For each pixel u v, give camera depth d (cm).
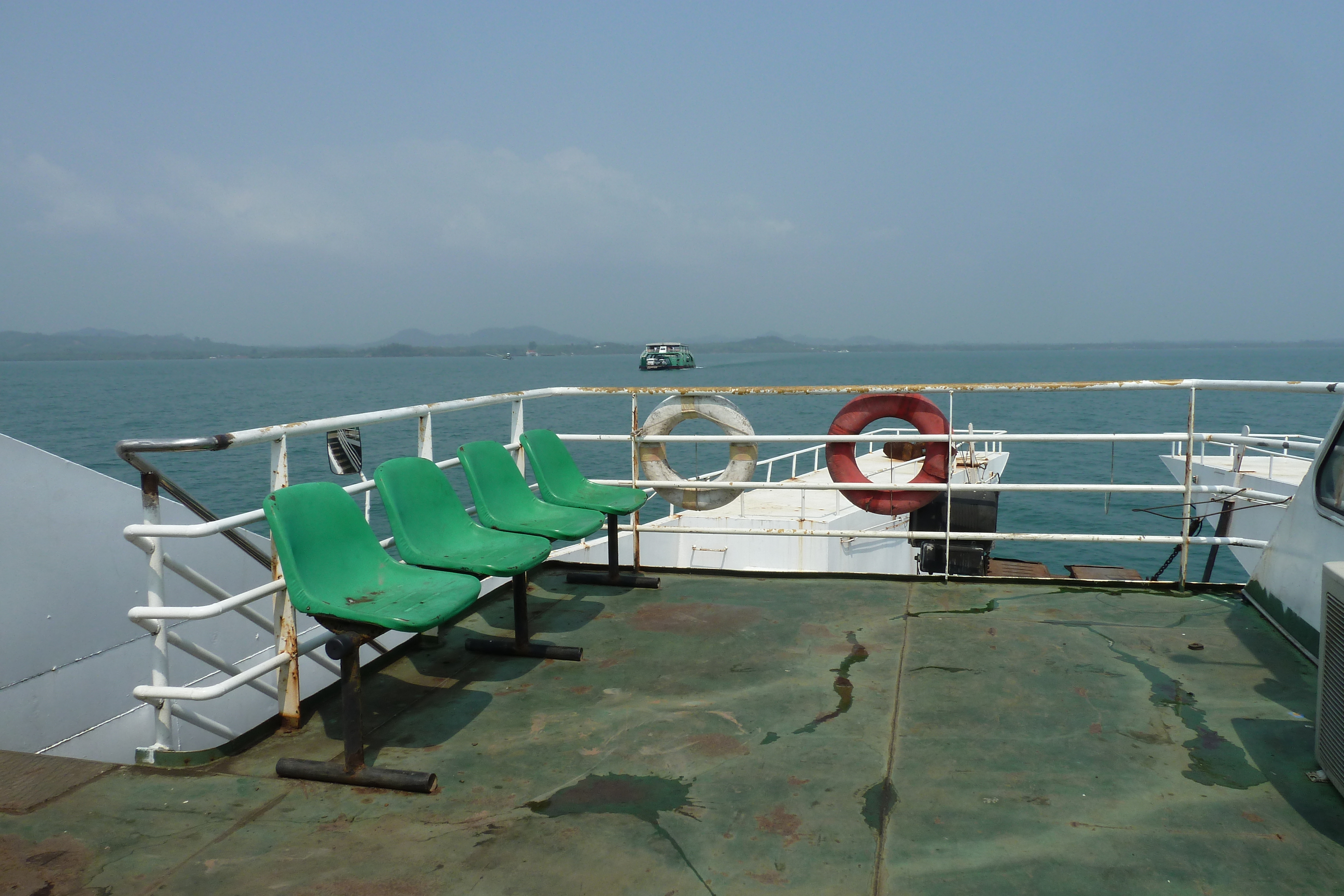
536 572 548
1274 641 392
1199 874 217
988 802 254
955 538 498
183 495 457
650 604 473
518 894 211
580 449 3391
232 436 285
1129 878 215
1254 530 1122
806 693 342
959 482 1156
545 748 297
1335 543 349
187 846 235
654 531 532
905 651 387
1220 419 4078
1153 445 3234
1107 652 382
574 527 413
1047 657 377
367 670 375
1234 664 365
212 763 290
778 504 1156
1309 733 298
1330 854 225
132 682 441
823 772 274
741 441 520
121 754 433
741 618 443
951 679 353
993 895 209
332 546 296
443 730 315
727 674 365
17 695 383
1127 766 276
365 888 214
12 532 376
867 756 286
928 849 229
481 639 399
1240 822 241
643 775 275
